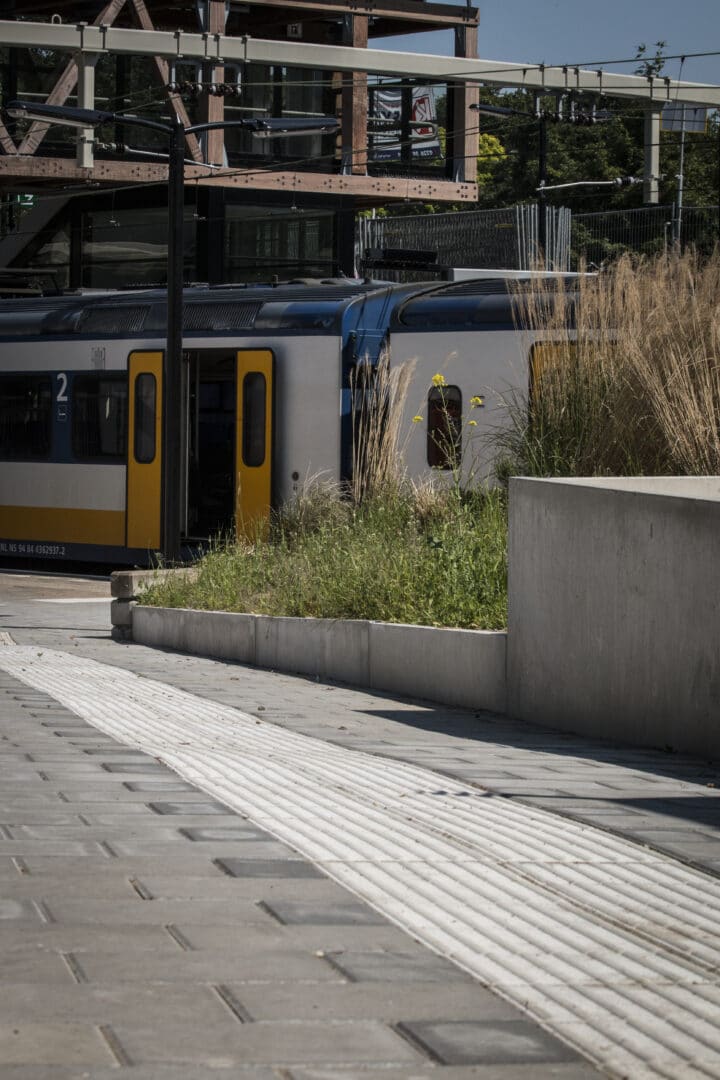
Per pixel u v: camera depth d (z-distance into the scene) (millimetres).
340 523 19031
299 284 26547
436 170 42031
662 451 14352
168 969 4629
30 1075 3748
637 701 10180
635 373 14703
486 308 23234
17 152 37031
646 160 32625
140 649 17250
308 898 5531
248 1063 3885
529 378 16875
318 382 24688
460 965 4805
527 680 11430
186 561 25562
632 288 15750
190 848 6273
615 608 10391
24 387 28359
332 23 42594
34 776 7930
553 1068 3953
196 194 38969
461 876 5984
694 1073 3982
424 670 12820
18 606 22344
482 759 9234
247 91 39344
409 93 41406
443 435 22203
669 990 4676
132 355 26906
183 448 26172
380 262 29844
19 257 42281
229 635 16062
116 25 41594
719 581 9406
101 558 27312
